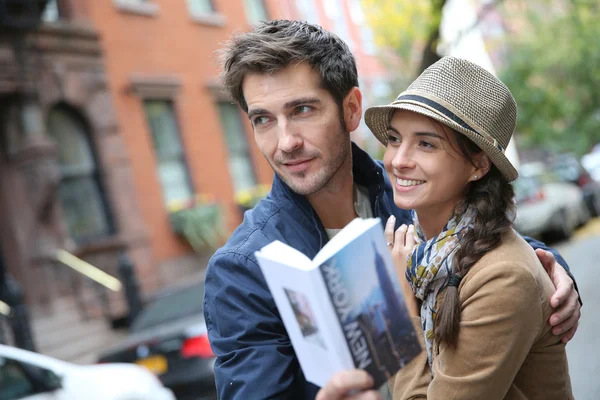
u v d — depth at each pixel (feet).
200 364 26.71
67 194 52.60
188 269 59.47
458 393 7.53
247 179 69.67
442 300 7.95
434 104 8.18
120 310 50.83
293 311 6.61
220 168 65.87
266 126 9.18
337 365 6.34
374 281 6.55
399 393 8.36
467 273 7.91
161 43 62.64
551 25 88.38
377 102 84.99
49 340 45.50
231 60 9.13
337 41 9.32
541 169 71.15
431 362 8.19
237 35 9.19
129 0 60.18
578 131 98.22
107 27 57.47
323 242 9.46
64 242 49.47
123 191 55.57
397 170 8.50
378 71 104.99
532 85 92.94
